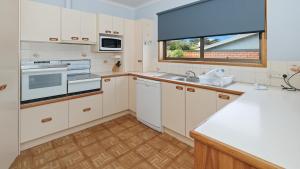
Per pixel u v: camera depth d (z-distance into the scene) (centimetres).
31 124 218
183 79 271
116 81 321
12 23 175
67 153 211
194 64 288
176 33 312
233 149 64
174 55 341
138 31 363
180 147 226
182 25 299
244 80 228
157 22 352
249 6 215
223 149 66
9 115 176
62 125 249
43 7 246
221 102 191
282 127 82
